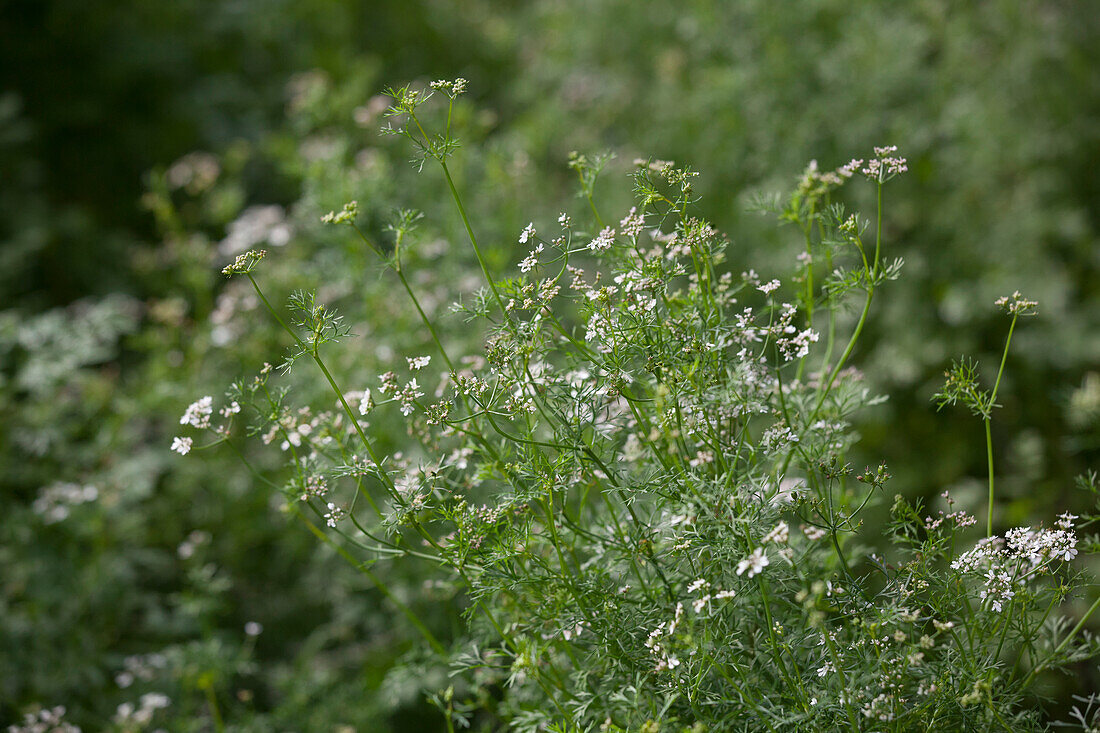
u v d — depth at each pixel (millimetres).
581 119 6320
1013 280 4566
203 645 3082
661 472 2051
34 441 3963
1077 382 4508
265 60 7230
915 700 1969
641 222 2035
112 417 4301
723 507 1899
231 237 4367
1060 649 1999
